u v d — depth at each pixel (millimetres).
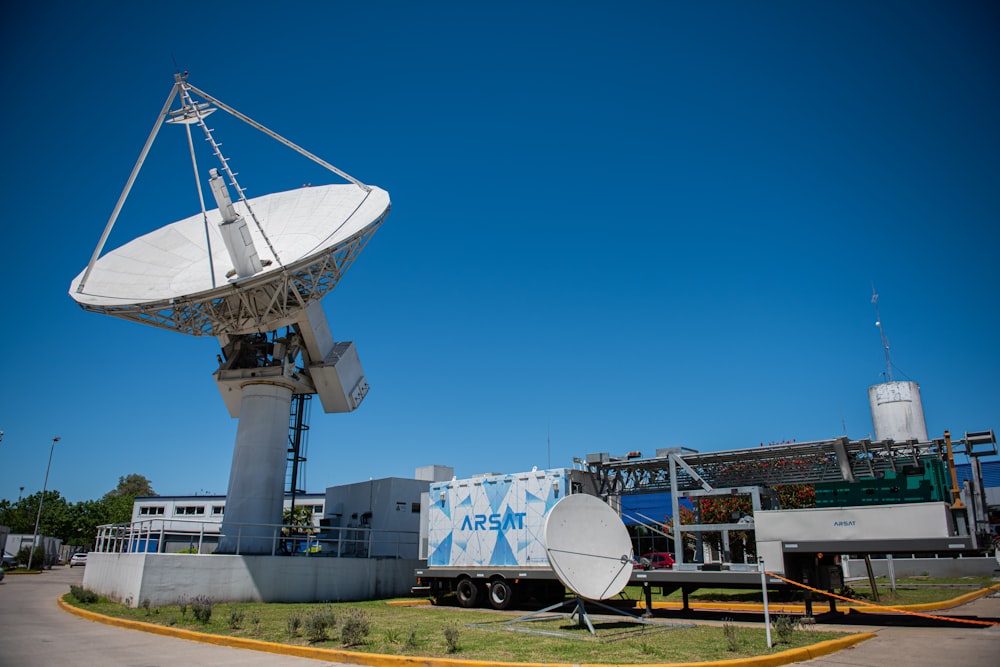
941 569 35500
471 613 20562
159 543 24781
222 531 27953
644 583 19297
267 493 28688
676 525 20516
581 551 16156
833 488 21672
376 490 35156
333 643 13438
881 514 16531
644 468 23188
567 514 16281
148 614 19875
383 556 32812
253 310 27297
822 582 18375
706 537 27312
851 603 20391
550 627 15891
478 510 23422
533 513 21797
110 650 13523
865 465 20625
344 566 27797
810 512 17422
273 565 25812
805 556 17938
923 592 24828
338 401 32688
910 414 35062
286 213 32031
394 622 17547
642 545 42125
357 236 26703
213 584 24234
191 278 29000
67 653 13039
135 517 92000
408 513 35156
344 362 32938
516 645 12836
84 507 107500
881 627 16000
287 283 26406
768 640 12203
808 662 11461
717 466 22594
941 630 15367
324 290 28172
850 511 16906
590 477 22625
